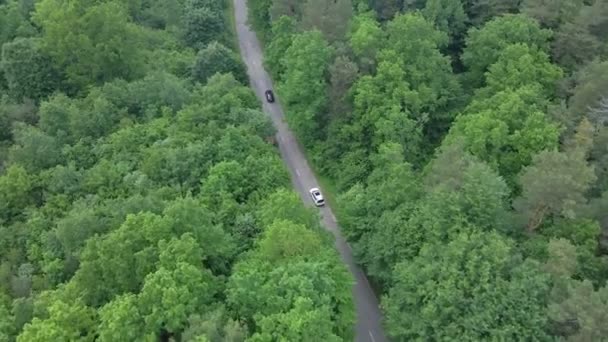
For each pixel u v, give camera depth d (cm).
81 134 8062
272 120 9406
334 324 5434
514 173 7069
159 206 6406
